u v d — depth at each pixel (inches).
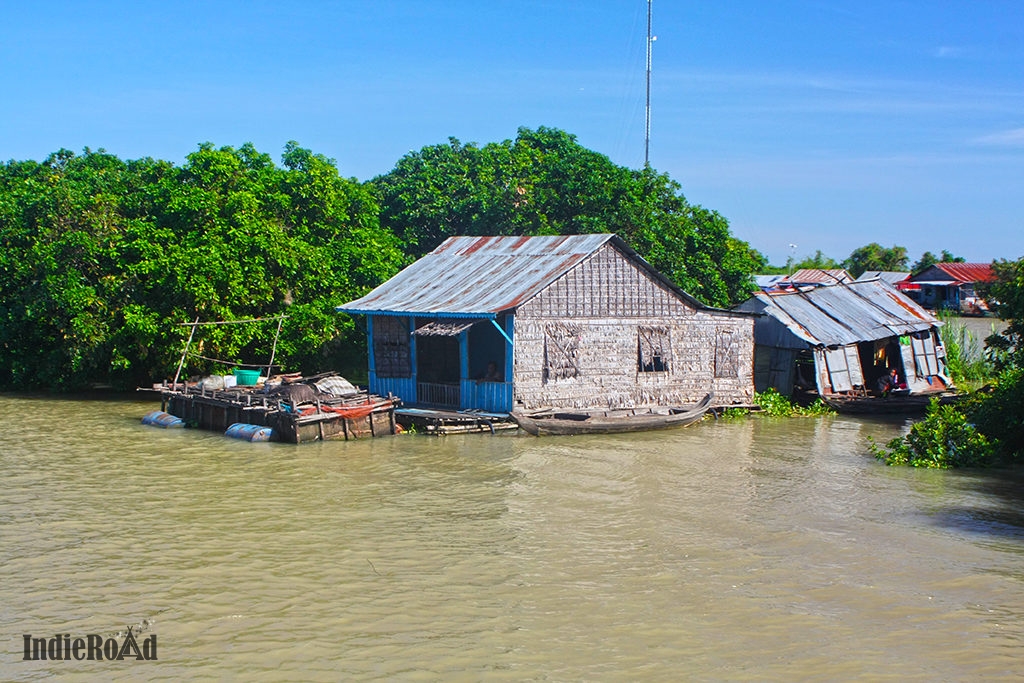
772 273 3750.0
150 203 1291.8
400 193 1486.2
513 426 982.4
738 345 1145.4
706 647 433.1
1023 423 872.3
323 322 1246.9
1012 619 467.8
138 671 406.6
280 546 573.6
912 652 428.8
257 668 409.7
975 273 2979.8
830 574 531.8
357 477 762.8
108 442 923.4
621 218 1413.6
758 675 405.1
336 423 940.6
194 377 1200.2
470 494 707.4
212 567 534.9
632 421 992.2
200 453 865.5
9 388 1314.0
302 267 1270.9
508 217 1432.1
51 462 819.4
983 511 672.4
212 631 448.1
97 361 1202.6
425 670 408.5
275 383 1084.5
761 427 1058.1
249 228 1237.7
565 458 850.8
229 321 1156.5
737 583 516.1
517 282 1032.2
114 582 510.9
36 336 1256.8
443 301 1043.9
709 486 743.1
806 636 446.0
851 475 792.9
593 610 476.1
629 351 1057.5
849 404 1167.6
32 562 542.6
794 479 773.3
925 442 847.7
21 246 1274.6
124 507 662.5
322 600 486.6
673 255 1417.3
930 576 529.3
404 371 1088.2
